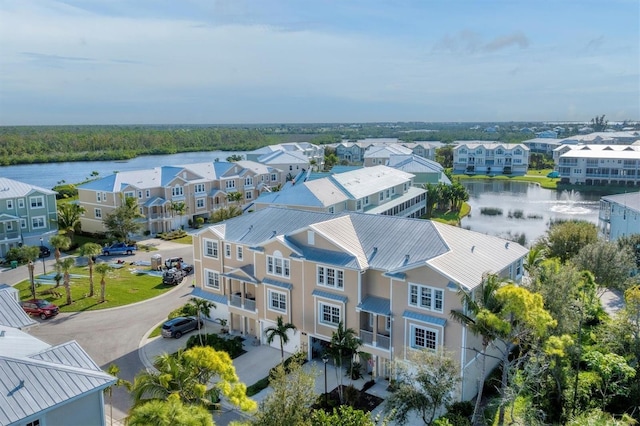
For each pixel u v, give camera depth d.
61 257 70.44
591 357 33.78
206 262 47.72
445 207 105.06
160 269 64.25
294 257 38.62
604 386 32.97
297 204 71.25
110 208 81.19
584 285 39.59
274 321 41.12
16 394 21.50
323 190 74.00
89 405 23.64
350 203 75.75
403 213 87.19
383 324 37.19
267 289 41.22
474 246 38.06
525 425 29.33
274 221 45.94
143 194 85.19
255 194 108.75
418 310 33.84
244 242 44.06
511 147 174.62
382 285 36.09
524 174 172.62
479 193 134.25
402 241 37.75
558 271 36.81
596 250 46.75
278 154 132.25
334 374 37.19
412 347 34.16
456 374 29.33
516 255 39.66
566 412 31.91
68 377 23.28
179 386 23.70
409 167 112.50
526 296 27.03
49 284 57.78
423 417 28.69
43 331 45.16
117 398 34.28
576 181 147.75
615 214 69.62
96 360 39.75
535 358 31.11
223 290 46.50
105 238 80.88
